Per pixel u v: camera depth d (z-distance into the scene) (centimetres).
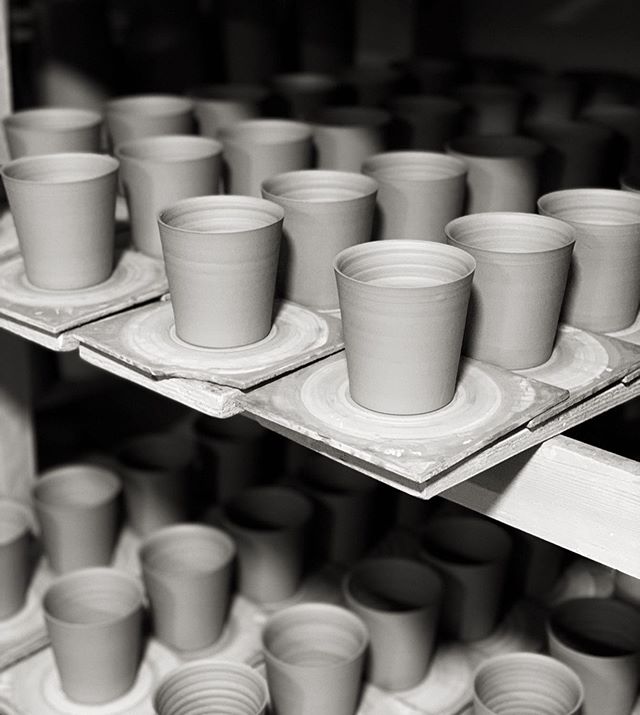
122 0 173
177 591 123
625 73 153
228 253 85
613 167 123
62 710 119
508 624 130
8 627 130
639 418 137
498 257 83
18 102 168
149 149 113
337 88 144
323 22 166
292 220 95
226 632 131
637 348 90
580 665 109
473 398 81
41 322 95
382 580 128
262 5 157
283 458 161
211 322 88
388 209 101
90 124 119
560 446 81
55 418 181
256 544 132
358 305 76
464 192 103
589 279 92
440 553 134
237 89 145
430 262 83
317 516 140
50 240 99
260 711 104
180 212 92
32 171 105
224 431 152
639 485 77
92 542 138
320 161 121
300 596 136
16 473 152
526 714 108
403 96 143
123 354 89
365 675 121
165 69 156
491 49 168
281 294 100
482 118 138
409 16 168
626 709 111
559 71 157
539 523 84
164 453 157
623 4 151
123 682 120
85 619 126
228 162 113
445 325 76
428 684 121
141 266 107
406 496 145
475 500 88
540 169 109
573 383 85
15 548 129
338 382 85
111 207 102
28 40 167
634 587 119
